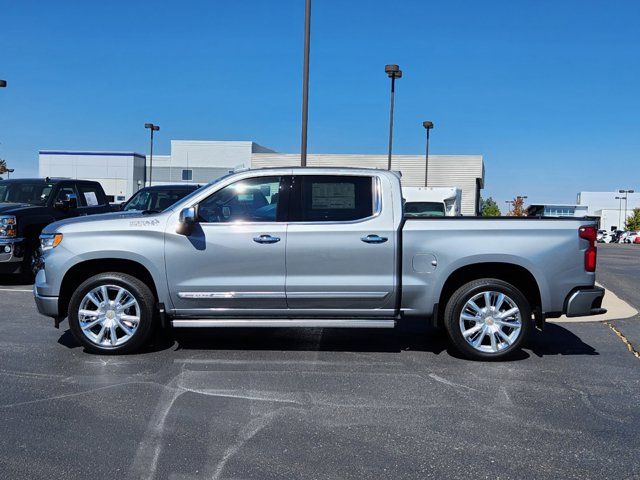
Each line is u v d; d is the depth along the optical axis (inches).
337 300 241.8
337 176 246.1
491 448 162.2
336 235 240.1
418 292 241.6
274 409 189.3
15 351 253.3
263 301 242.1
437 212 733.3
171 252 241.0
